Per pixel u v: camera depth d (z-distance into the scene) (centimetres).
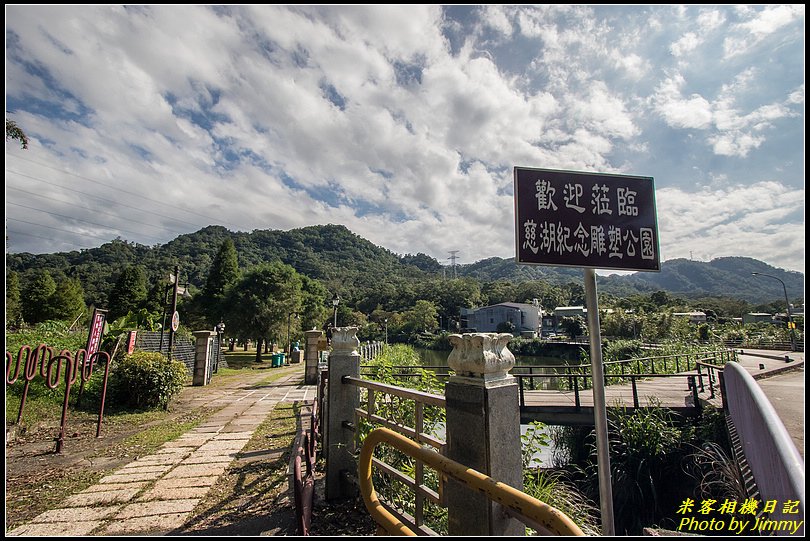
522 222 261
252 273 3241
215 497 368
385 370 773
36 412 665
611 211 273
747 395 270
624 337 3953
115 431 635
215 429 647
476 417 184
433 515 340
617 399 866
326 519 318
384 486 355
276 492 376
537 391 1154
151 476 425
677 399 904
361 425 382
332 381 372
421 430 254
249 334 3028
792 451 171
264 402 930
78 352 608
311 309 4081
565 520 117
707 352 1673
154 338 1362
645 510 670
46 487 396
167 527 309
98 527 310
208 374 1383
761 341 2994
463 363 193
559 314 6994
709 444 620
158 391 807
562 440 923
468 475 154
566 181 271
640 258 271
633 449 712
